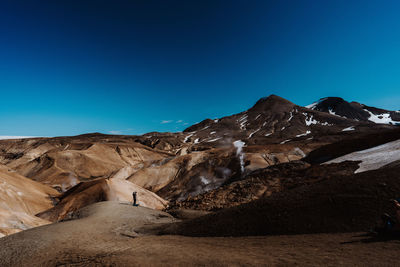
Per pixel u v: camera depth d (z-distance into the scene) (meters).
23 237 11.95
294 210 9.52
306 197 10.23
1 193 30.11
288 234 8.35
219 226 10.77
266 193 25.53
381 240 5.70
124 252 7.98
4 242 11.38
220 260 5.79
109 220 15.66
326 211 8.71
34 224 20.25
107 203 20.67
